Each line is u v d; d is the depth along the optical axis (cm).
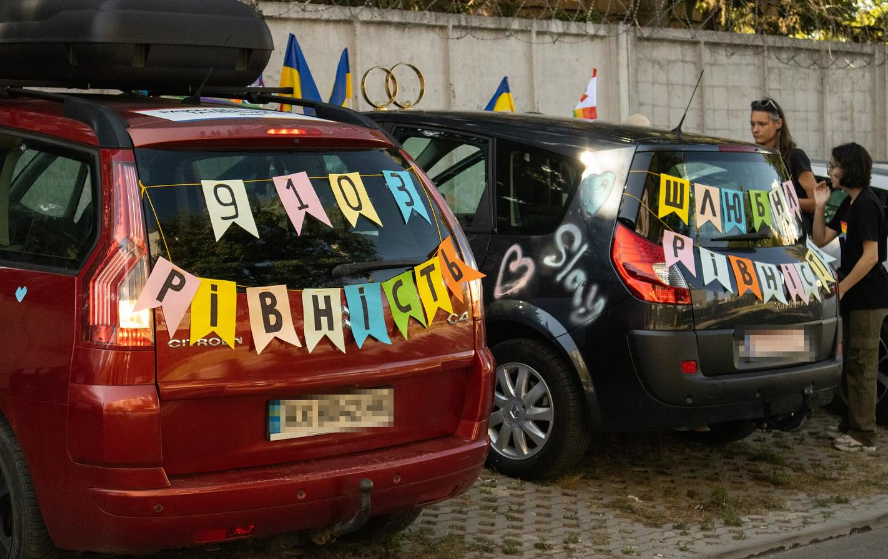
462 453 401
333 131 405
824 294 597
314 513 365
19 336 366
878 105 1517
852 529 535
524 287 567
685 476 610
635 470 617
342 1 1069
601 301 540
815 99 1439
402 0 1109
